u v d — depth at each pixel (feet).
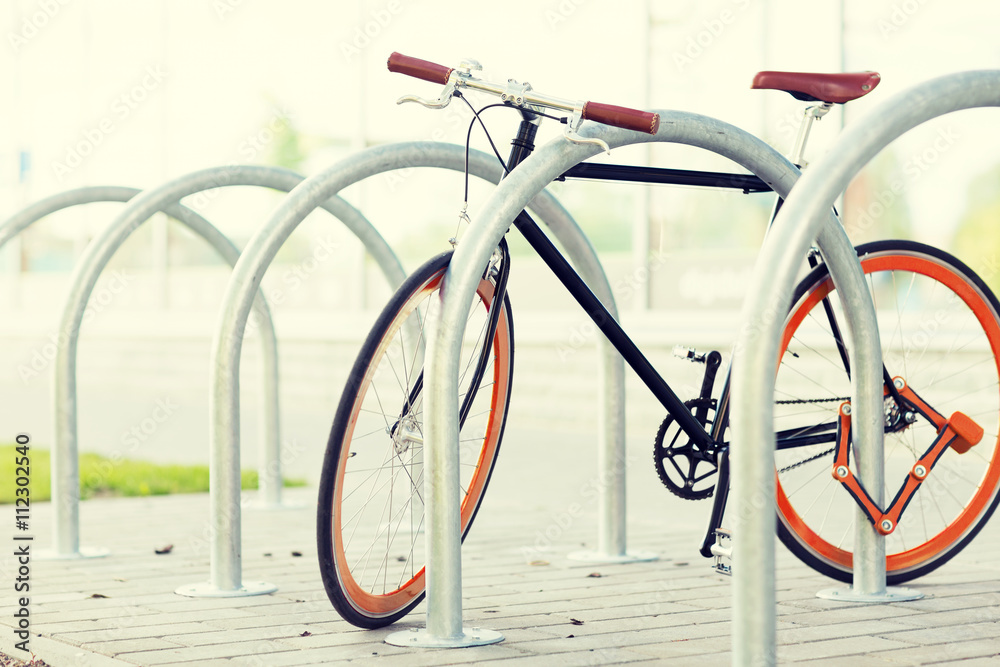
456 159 8.29
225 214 27.61
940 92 5.36
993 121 16.10
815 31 17.61
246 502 12.89
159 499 13.43
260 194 26.91
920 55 16.66
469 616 7.27
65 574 8.83
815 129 17.47
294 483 14.94
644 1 19.79
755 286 4.84
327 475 6.48
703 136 7.07
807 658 6.13
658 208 20.07
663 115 6.93
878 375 7.56
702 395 8.07
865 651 6.28
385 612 6.96
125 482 14.92
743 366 4.77
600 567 9.05
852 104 17.28
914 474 7.75
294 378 26.50
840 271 7.38
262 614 7.35
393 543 9.93
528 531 11.00
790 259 4.85
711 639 6.63
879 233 17.25
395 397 22.18
